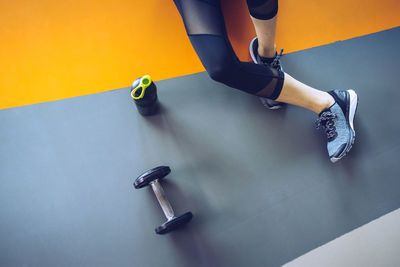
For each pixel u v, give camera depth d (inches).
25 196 43.3
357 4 59.3
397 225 47.1
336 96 46.0
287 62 54.1
